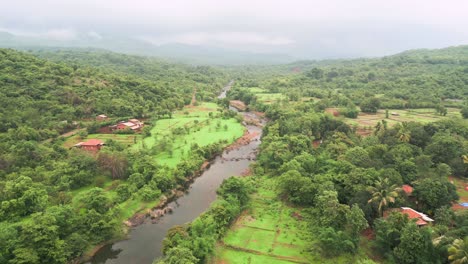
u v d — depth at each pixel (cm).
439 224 5716
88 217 6066
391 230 5300
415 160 8212
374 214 6209
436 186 6488
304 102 18312
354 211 5650
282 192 7988
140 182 7994
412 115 14812
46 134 10919
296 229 6531
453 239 4825
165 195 8075
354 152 8556
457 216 5731
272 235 6331
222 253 5747
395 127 10900
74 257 5503
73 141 11200
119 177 8469
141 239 6391
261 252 5769
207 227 5934
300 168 8300
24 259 4688
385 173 7238
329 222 5869
